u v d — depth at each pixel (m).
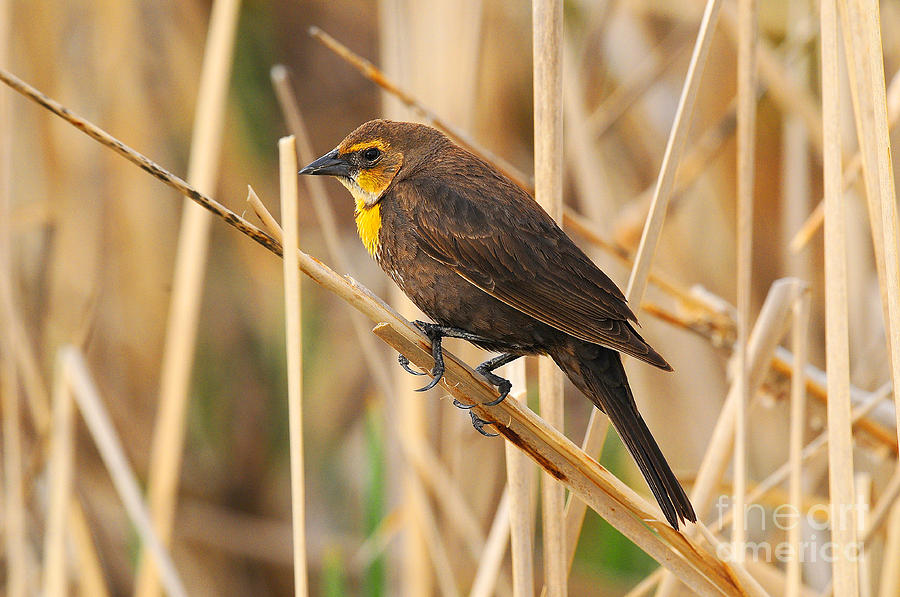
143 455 12.02
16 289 10.95
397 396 9.65
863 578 7.23
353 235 13.86
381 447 9.86
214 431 12.93
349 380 12.90
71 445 8.70
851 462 6.16
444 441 10.03
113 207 11.68
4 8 8.96
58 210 11.34
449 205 7.42
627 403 6.83
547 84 6.78
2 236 8.96
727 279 11.76
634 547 11.74
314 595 12.25
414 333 6.06
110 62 11.43
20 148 11.24
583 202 11.54
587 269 7.24
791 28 11.45
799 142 10.56
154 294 11.92
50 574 8.15
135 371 11.98
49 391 11.13
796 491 6.80
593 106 11.89
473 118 9.80
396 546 10.12
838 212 6.26
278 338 13.07
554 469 6.11
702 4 11.19
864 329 10.53
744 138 6.86
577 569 11.59
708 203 11.70
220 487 12.80
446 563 8.49
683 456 11.20
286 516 12.82
